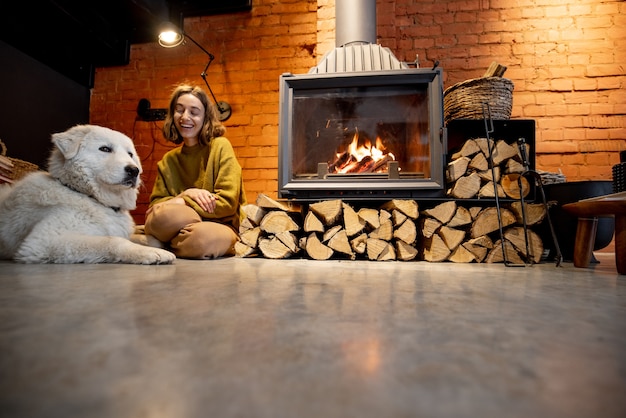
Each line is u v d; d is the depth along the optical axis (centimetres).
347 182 160
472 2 253
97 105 291
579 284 91
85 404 28
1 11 215
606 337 46
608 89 237
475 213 158
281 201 183
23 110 238
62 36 251
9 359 36
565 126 238
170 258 124
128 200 144
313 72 186
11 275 92
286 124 166
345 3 203
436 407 28
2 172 167
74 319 51
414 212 154
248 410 27
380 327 50
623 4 239
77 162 129
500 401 29
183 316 54
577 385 32
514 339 45
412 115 179
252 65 275
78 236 121
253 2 278
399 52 258
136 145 283
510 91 177
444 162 160
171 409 27
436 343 43
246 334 46
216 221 179
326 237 156
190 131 188
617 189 156
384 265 135
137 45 290
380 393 30
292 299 68
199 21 284
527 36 246
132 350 39
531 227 158
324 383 32
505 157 160
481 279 99
